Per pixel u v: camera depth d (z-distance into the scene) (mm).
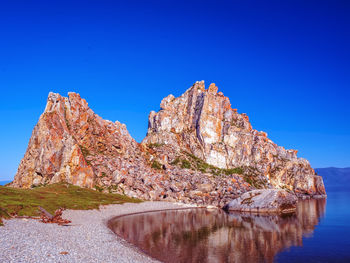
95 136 151250
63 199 89562
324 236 60500
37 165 123375
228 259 41188
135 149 168500
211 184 154875
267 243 53000
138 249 43750
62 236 44156
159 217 87750
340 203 152750
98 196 108812
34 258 28375
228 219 86688
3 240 34031
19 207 61375
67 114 144000
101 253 36469
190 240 53656
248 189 164250
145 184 139125
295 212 109312
